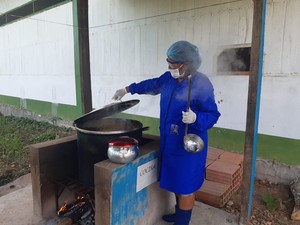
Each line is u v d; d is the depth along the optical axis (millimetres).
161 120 2289
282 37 3441
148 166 2330
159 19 4707
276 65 3527
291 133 3520
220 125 4152
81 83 3498
